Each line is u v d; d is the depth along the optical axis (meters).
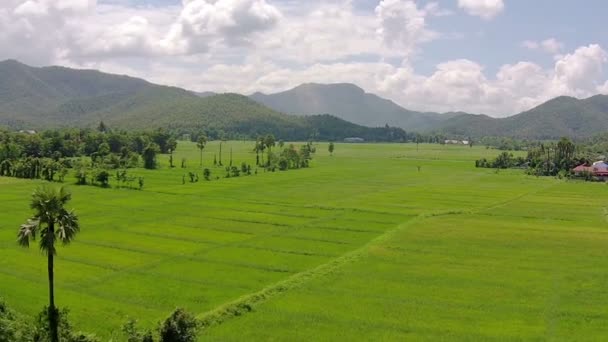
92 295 79.94
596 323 68.75
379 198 181.00
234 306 72.81
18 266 94.56
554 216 146.50
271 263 98.62
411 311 72.81
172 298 78.88
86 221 135.38
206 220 139.00
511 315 71.50
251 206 161.25
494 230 125.19
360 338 64.12
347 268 92.81
